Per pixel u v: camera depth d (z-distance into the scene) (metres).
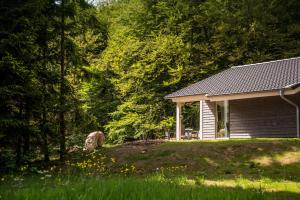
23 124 14.08
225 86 23.44
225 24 33.91
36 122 16.05
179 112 25.47
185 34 35.72
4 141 14.30
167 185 6.18
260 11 34.78
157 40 33.72
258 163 14.80
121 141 32.88
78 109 17.75
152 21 37.25
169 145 17.70
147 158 16.06
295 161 14.62
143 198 4.50
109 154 16.88
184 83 34.09
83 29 18.61
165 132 32.22
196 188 6.05
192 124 35.41
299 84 19.53
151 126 31.75
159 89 33.31
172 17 35.41
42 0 14.91
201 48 33.94
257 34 33.50
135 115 32.12
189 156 15.96
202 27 35.81
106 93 34.34
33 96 14.76
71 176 10.98
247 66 26.80
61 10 17.28
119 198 4.49
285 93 19.86
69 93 17.70
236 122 23.75
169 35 34.69
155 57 33.12
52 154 17.11
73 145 18.06
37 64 16.30
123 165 15.45
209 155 15.91
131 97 33.56
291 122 21.33
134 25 38.00
